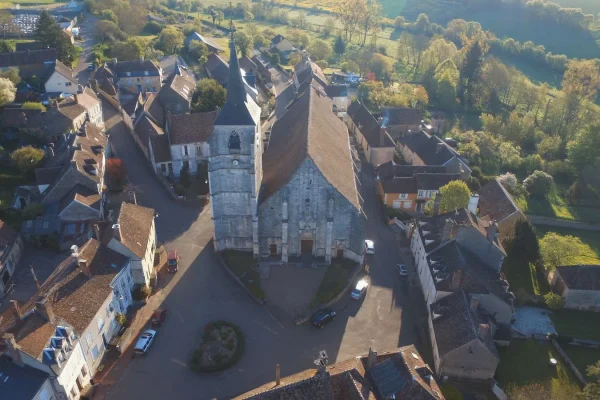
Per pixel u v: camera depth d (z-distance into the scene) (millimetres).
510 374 67938
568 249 89875
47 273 81250
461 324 66812
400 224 100562
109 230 76625
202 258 87250
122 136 131500
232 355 67812
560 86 196500
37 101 137875
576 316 80250
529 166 132625
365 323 75500
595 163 124688
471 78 182500
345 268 84625
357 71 198000
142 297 76250
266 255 87062
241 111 74750
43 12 169500
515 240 91062
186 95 144875
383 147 126250
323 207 81062
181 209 101750
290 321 74625
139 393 62344
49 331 57469
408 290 82812
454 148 134125
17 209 93812
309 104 99562
